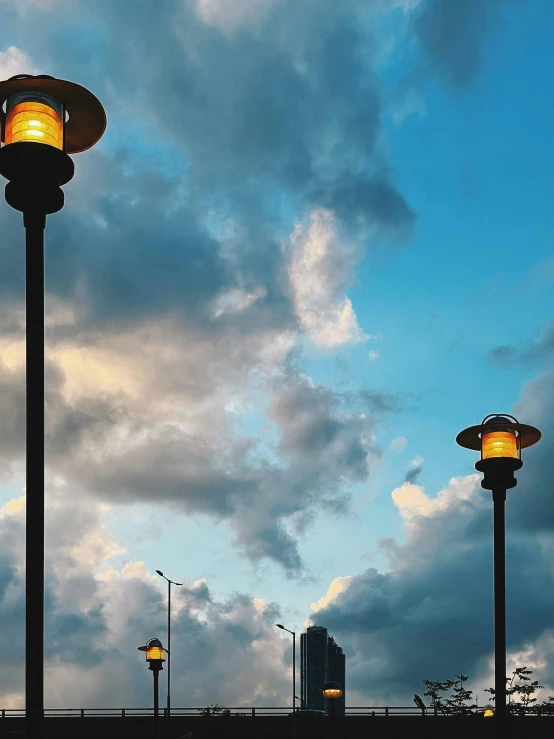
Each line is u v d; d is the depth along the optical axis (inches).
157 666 2410.2
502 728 907.4
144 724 2962.6
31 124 607.5
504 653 927.0
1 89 614.2
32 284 572.4
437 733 2834.6
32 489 525.0
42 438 536.7
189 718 2952.8
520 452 1003.9
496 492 981.8
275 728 2928.2
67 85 618.2
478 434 1012.5
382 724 2869.1
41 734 497.7
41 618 508.7
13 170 586.2
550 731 2746.1
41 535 519.8
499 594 948.0
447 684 4591.5
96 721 2957.7
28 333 558.9
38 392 544.1
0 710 2795.3
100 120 655.8
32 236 583.2
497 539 968.3
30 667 501.4
